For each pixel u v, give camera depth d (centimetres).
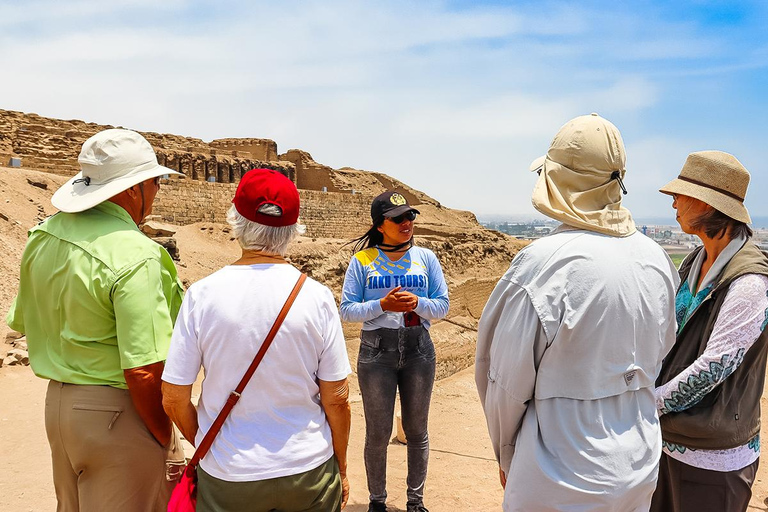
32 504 450
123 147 289
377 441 403
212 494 229
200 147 4506
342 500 271
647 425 238
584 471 223
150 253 269
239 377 228
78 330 266
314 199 4141
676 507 287
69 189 288
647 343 236
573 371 227
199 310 232
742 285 265
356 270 414
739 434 272
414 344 399
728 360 258
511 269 240
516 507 235
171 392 232
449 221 6269
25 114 3547
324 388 243
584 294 223
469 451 587
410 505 411
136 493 277
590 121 245
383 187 6231
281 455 227
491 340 254
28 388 760
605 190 243
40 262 275
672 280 247
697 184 287
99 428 265
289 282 239
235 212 250
